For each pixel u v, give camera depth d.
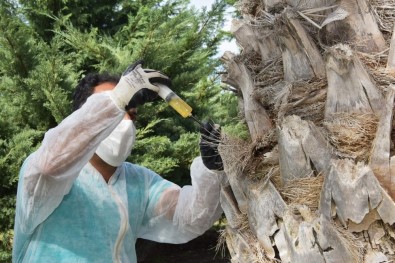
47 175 1.99
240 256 1.80
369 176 1.50
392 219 1.49
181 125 7.04
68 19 7.05
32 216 2.09
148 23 6.50
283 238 1.67
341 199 1.52
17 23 6.22
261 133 1.86
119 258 2.27
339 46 1.67
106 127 1.98
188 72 6.86
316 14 1.81
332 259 1.50
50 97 5.55
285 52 1.82
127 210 2.35
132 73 2.02
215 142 2.15
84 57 6.63
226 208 1.93
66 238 2.17
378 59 1.73
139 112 6.46
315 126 1.66
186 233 2.51
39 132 5.87
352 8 1.78
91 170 2.30
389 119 1.55
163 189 2.55
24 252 2.25
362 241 1.53
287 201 1.68
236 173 1.86
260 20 2.01
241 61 1.97
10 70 6.01
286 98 1.77
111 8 7.66
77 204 2.22
